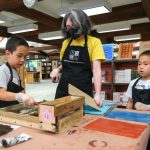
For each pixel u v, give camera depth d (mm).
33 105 1008
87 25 1356
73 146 647
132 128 822
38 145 657
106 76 3777
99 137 724
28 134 755
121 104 2654
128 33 6980
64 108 806
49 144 664
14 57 1270
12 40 1271
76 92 1050
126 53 3502
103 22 5168
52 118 766
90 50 1388
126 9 4852
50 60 17844
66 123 818
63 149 625
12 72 1291
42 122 792
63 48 1511
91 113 1082
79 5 4020
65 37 1466
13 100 1160
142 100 1569
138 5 4691
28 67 15031
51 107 766
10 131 786
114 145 654
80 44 1414
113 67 3580
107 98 3670
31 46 12336
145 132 787
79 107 918
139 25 6676
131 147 640
